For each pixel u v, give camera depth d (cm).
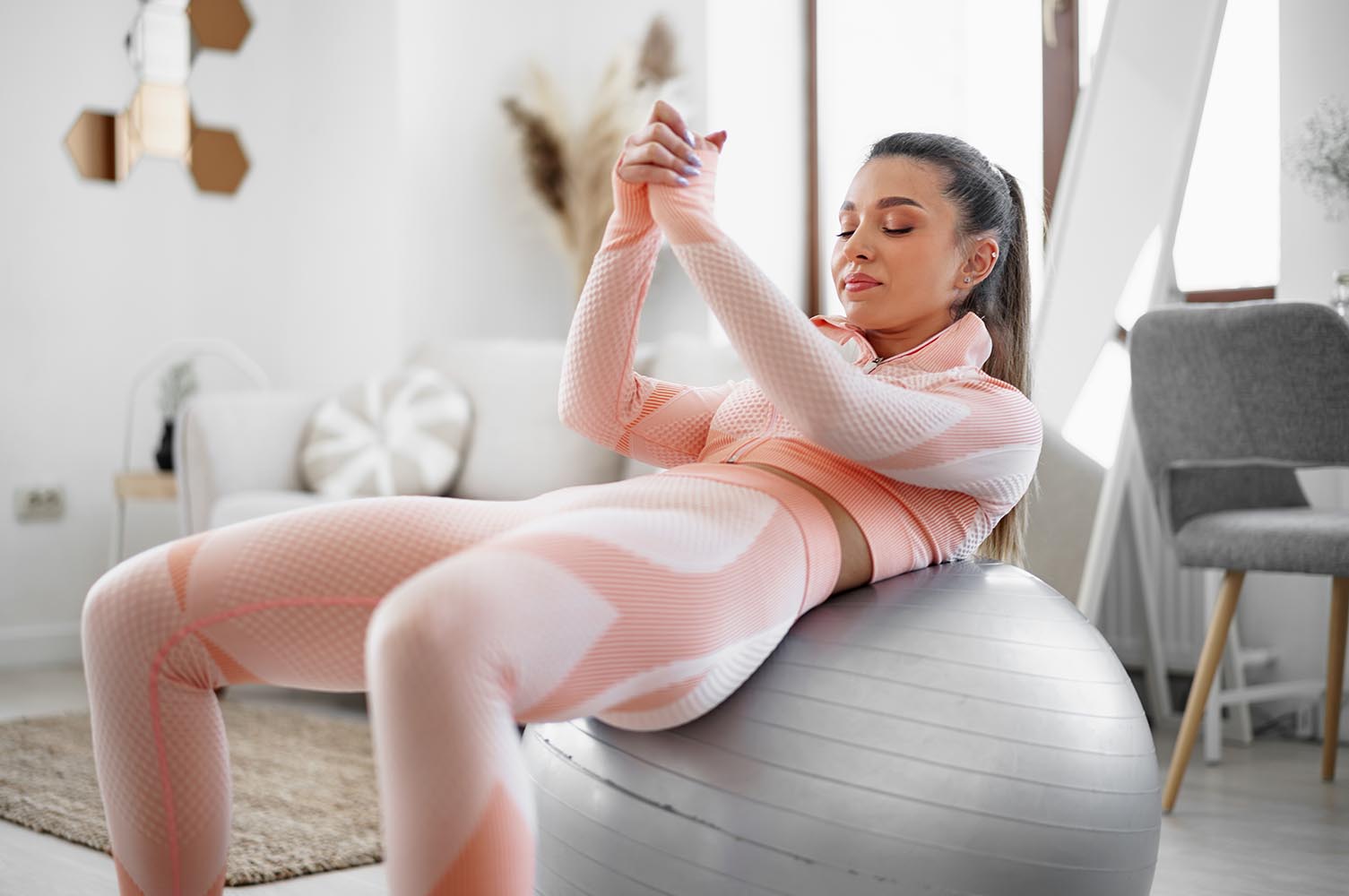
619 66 438
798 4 425
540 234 461
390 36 428
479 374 370
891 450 114
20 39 411
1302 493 270
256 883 186
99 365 425
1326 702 264
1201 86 288
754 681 116
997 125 377
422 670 84
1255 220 313
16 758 266
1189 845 213
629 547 97
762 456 124
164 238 438
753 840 109
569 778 121
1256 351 227
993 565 133
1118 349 292
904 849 106
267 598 106
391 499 113
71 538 419
